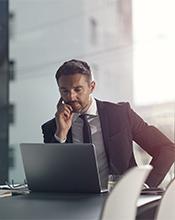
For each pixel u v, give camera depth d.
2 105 4.26
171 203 1.27
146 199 1.38
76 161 1.56
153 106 3.45
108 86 3.70
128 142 1.96
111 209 1.05
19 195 1.63
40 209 1.26
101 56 3.86
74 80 1.98
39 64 4.12
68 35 4.04
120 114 2.00
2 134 4.16
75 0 4.03
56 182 1.63
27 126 4.08
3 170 3.86
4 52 4.30
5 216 1.16
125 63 3.73
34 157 1.64
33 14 4.18
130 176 1.06
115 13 3.84
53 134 1.92
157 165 1.82
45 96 4.00
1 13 4.25
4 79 4.31
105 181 1.66
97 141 1.92
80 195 1.54
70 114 1.94
